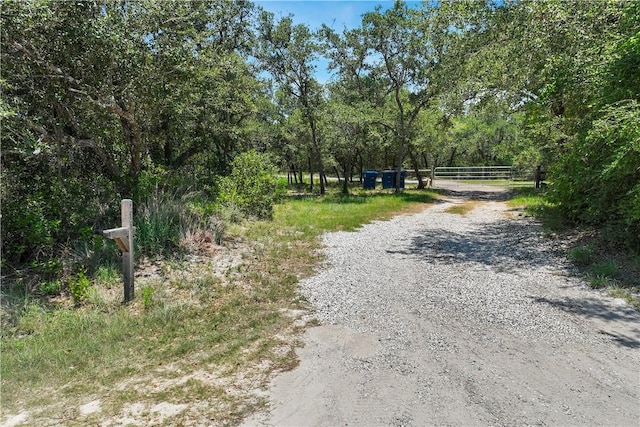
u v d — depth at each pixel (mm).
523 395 3189
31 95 6746
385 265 6879
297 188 24844
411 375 3484
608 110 6035
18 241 5742
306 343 4082
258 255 7184
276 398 3164
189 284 5574
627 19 6391
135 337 4145
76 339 4027
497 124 32656
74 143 7301
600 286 5633
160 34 7629
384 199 16281
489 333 4285
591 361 3711
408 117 21031
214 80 11297
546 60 7617
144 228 6793
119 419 2904
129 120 7875
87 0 6426
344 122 17953
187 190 10008
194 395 3201
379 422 2877
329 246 8141
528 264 6879
